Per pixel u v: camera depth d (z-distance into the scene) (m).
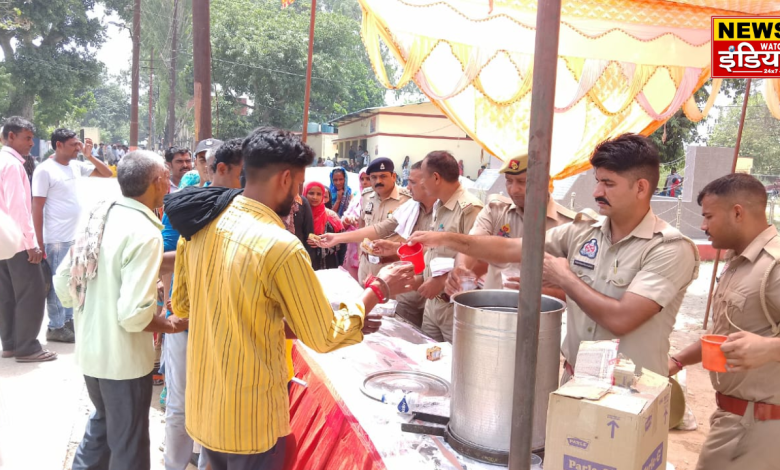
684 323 6.71
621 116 5.29
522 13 3.96
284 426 1.74
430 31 3.94
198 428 1.72
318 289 1.60
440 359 2.43
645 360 1.86
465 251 2.07
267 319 1.62
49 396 3.97
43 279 4.63
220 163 2.71
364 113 29.58
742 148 15.38
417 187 3.63
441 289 2.86
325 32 32.44
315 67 31.22
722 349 1.56
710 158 12.16
